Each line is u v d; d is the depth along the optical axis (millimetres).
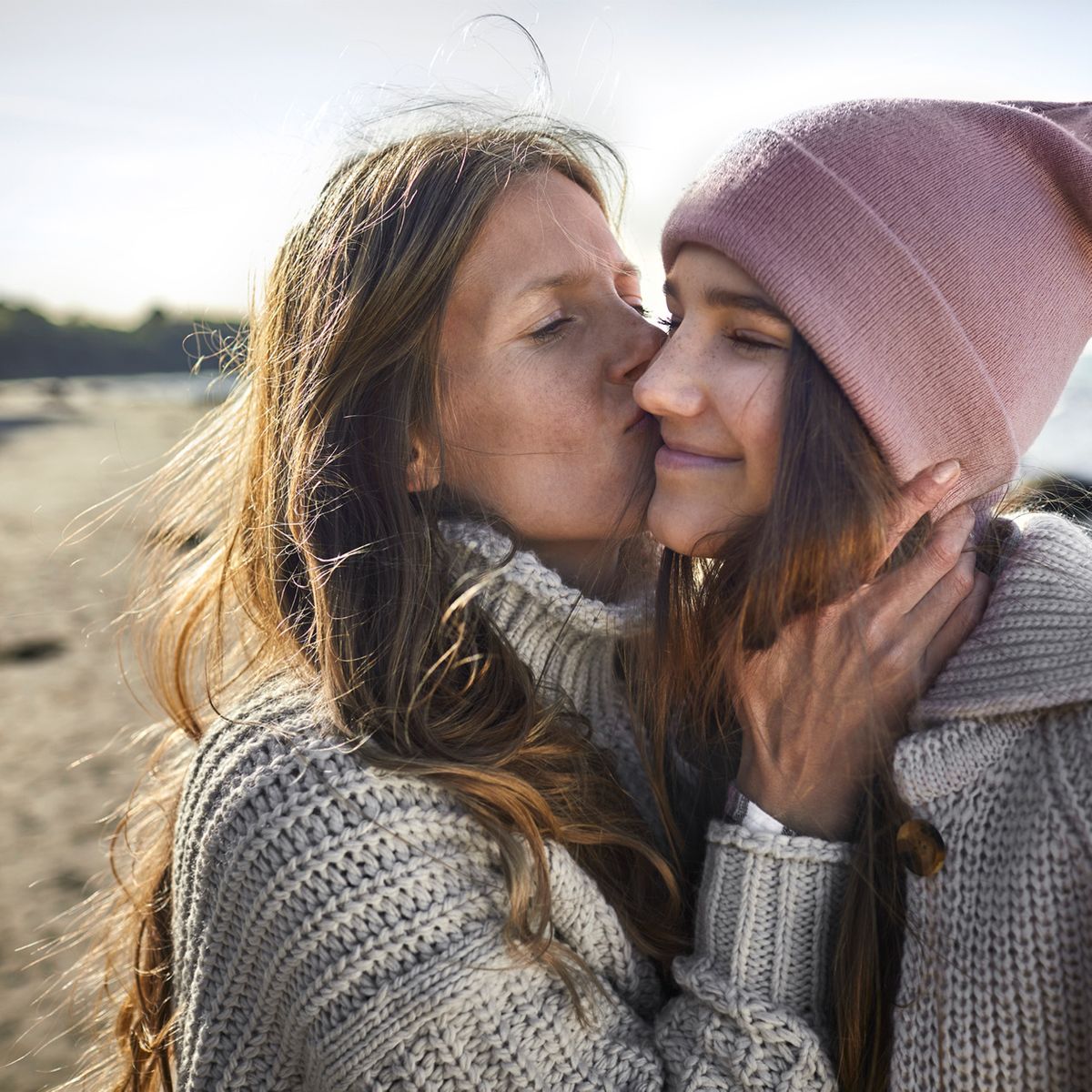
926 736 1113
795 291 1037
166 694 1669
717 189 1106
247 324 1673
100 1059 1860
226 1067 1220
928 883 1090
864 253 1038
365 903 1143
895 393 1057
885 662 1160
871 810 1175
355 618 1313
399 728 1248
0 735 4809
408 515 1347
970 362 1061
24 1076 2521
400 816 1175
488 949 1154
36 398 25719
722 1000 1167
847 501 1055
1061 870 1019
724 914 1220
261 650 1521
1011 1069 1021
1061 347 1126
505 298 1345
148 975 1522
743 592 1170
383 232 1377
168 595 1691
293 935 1153
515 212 1368
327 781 1184
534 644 1367
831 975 1188
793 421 1068
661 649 1335
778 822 1233
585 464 1371
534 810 1224
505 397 1357
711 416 1145
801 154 1065
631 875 1351
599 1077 1172
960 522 1175
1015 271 1065
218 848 1210
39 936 3174
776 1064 1132
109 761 4484
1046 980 1013
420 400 1368
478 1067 1133
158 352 36594
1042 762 1065
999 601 1164
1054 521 1254
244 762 1240
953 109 1104
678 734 1439
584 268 1372
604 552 1440
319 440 1378
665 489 1210
